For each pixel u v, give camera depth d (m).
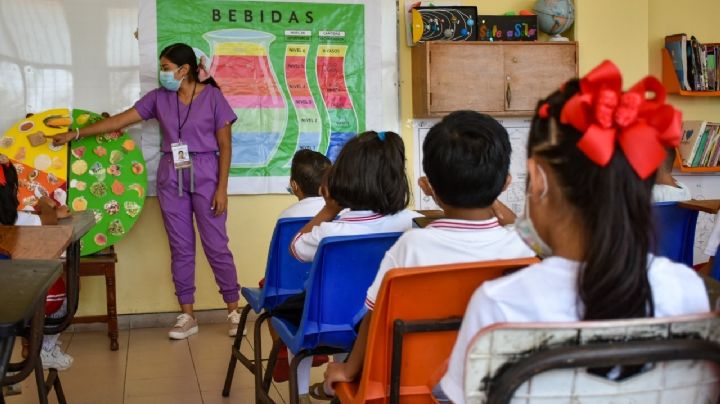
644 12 4.91
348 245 2.07
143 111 4.18
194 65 4.16
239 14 4.47
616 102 1.06
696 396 1.13
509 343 1.05
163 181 4.21
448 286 1.50
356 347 1.73
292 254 2.38
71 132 4.09
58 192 4.09
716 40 5.31
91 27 4.29
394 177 2.25
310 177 3.00
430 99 4.52
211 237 4.26
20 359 3.81
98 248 4.11
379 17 4.66
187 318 4.27
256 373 2.65
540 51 4.64
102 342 4.16
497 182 1.68
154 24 4.36
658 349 1.05
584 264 1.11
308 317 2.14
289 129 4.58
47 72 4.26
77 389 3.38
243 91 4.51
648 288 1.13
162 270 4.50
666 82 5.12
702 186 5.21
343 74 4.63
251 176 4.55
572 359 1.03
